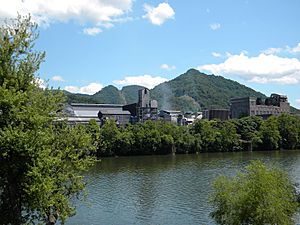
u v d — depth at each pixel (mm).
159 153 129000
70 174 23109
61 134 23828
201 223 43344
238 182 35875
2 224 20250
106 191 60281
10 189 20188
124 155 124750
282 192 34531
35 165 19516
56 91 23109
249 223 34000
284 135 150375
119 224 43344
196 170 83438
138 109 179750
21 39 21125
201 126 139500
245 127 149125
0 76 20547
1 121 19328
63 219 21766
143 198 55500
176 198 55406
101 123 159875
